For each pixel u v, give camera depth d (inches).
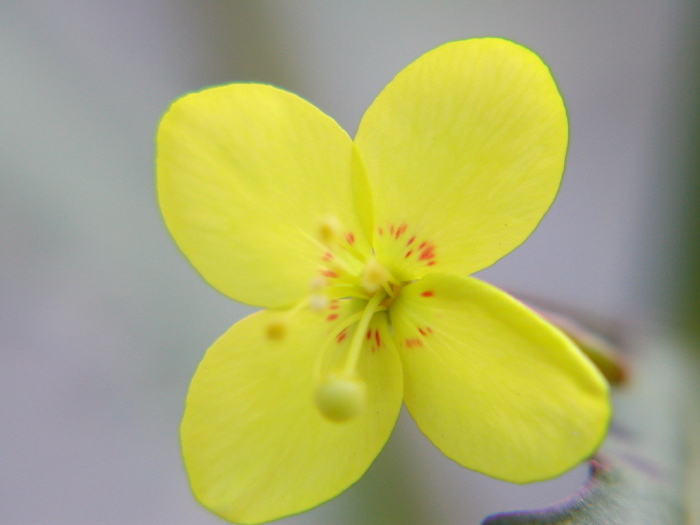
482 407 3.0
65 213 4.0
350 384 3.0
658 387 3.4
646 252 3.6
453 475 3.7
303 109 3.1
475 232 3.1
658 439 3.3
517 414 3.0
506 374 3.0
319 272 3.1
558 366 2.9
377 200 3.1
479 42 3.0
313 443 3.1
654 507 3.2
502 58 3.0
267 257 3.1
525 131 3.0
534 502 3.6
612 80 4.0
